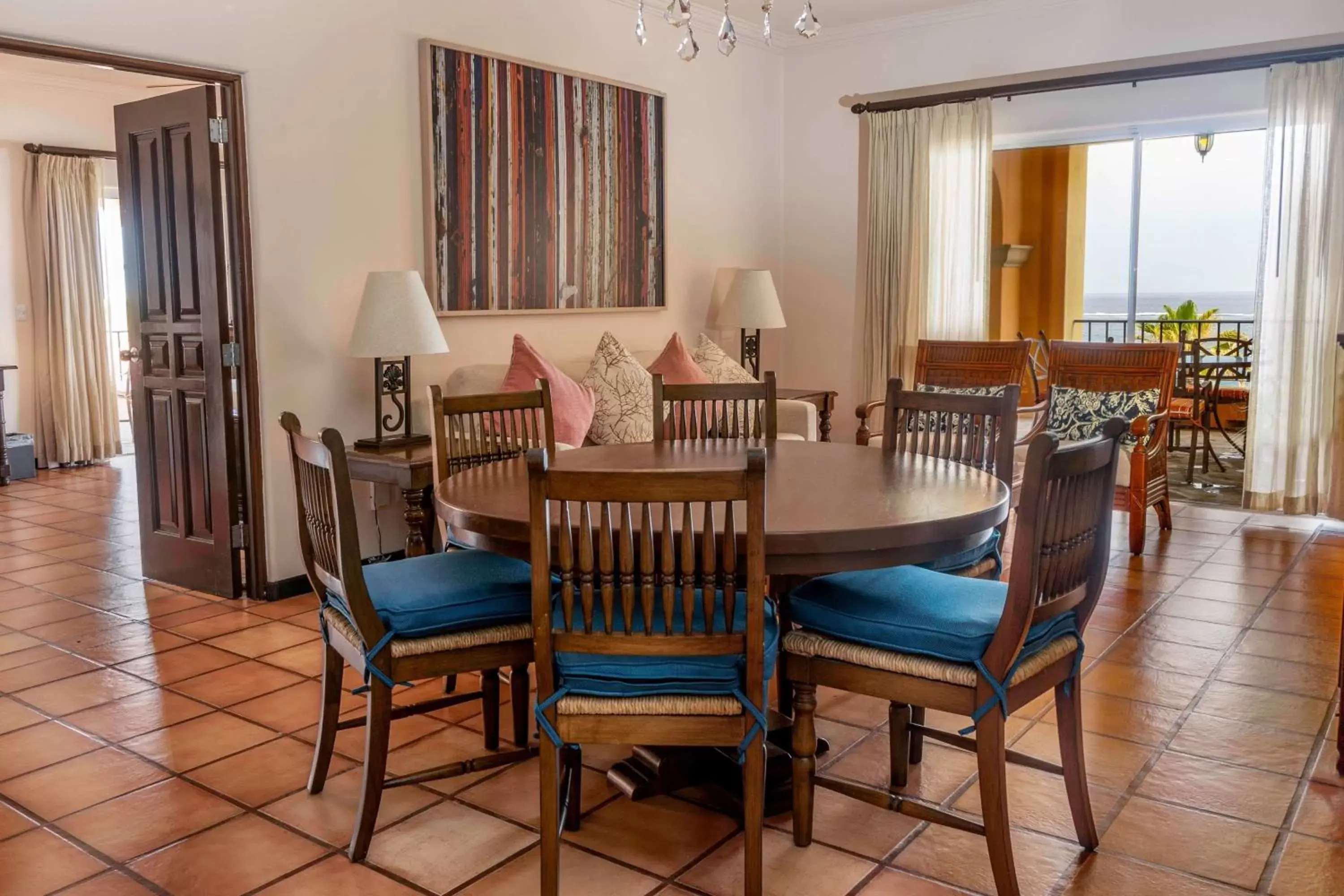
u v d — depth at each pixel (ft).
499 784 8.34
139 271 13.94
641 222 18.29
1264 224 16.72
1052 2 18.35
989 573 9.24
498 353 16.05
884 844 7.35
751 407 16.51
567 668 6.36
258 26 12.68
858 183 20.93
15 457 22.89
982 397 9.93
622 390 15.10
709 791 8.04
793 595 7.38
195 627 12.40
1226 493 20.08
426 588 7.38
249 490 13.30
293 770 8.60
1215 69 16.88
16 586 14.23
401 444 13.56
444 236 14.92
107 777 8.48
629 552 6.02
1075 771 7.16
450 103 14.87
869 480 8.11
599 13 17.28
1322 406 16.63
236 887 6.85
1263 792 8.04
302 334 13.47
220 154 12.66
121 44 11.39
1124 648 11.39
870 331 20.66
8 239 23.68
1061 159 21.27
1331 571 14.39
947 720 9.68
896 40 20.11
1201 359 23.03
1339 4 16.06
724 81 20.06
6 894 6.75
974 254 19.47
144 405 14.23
